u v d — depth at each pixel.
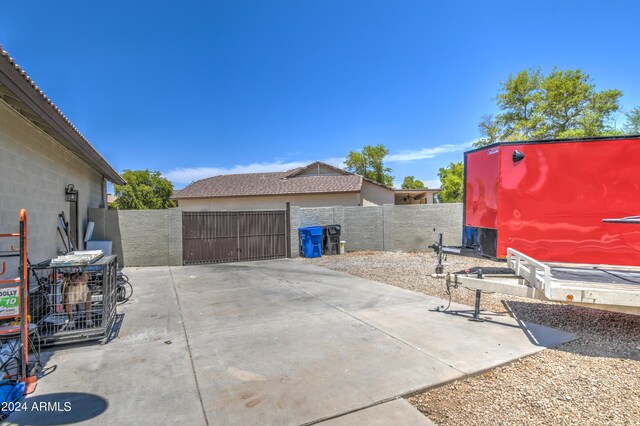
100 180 14.27
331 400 3.24
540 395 3.35
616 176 5.45
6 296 3.65
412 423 2.90
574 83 31.73
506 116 35.94
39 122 6.57
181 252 11.99
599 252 5.54
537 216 5.74
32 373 3.74
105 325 4.75
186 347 4.57
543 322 5.48
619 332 5.03
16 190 5.97
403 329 5.17
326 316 5.89
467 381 3.64
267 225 13.71
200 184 34.25
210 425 2.87
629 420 2.94
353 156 46.28
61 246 8.45
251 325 5.46
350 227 15.57
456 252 7.02
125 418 2.97
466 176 6.89
